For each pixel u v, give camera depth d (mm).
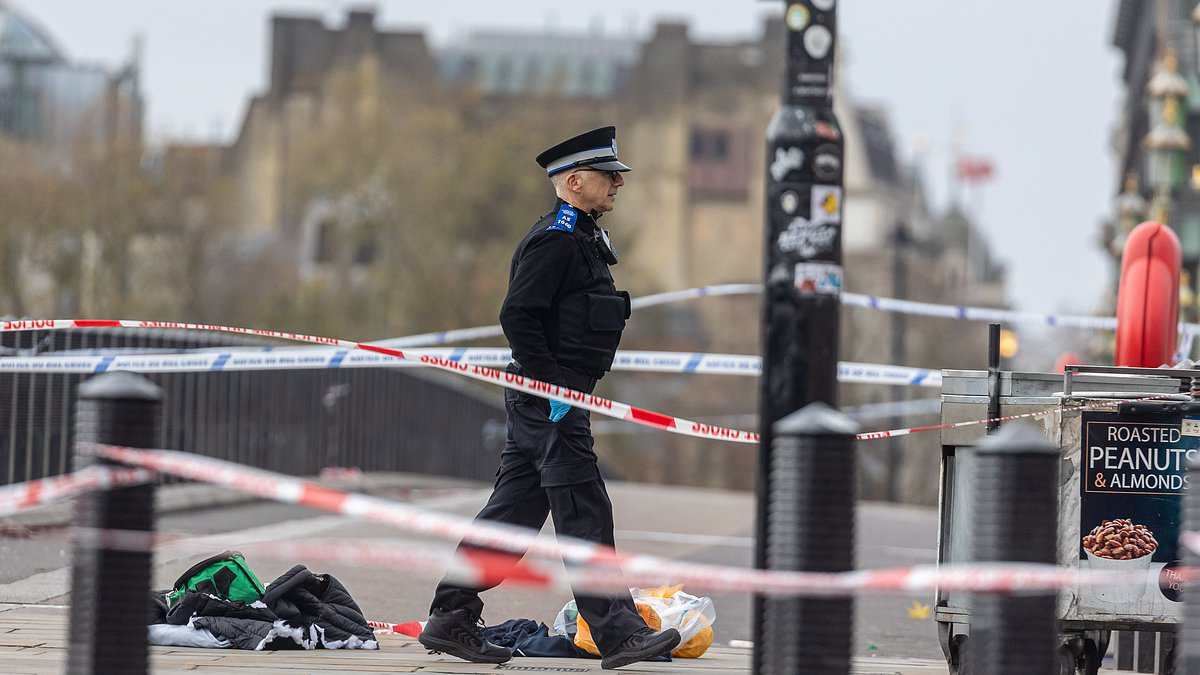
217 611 25828
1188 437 23047
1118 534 23094
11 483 43094
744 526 62625
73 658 15445
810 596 15125
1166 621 23031
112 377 15695
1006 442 15008
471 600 24906
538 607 34312
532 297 24016
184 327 28500
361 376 78312
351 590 35219
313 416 70625
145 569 15516
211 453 58375
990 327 23531
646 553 48688
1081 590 23109
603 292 24547
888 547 57656
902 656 31766
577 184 24484
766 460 18125
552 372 24156
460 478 101188
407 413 87562
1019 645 14773
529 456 24469
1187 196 117938
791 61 18391
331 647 25844
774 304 18250
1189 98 120188
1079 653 23969
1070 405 23172
